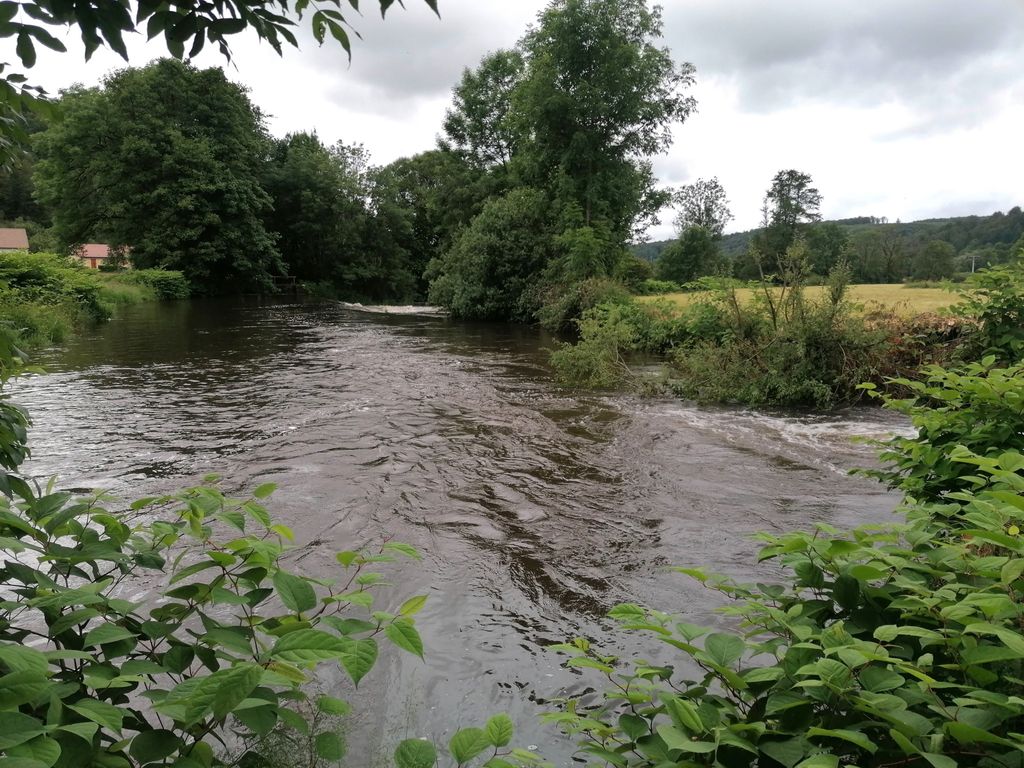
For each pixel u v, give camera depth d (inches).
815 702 61.2
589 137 863.1
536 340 720.3
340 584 156.6
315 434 307.6
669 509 211.9
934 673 66.1
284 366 522.6
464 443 294.5
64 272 837.8
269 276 1769.2
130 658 59.9
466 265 967.6
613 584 159.3
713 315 454.9
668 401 394.6
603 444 294.0
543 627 138.8
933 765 45.9
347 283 2028.8
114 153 1465.3
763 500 220.7
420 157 2241.6
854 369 373.4
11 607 61.1
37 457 263.1
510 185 1382.9
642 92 873.5
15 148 103.7
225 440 294.5
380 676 119.5
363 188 2033.7
